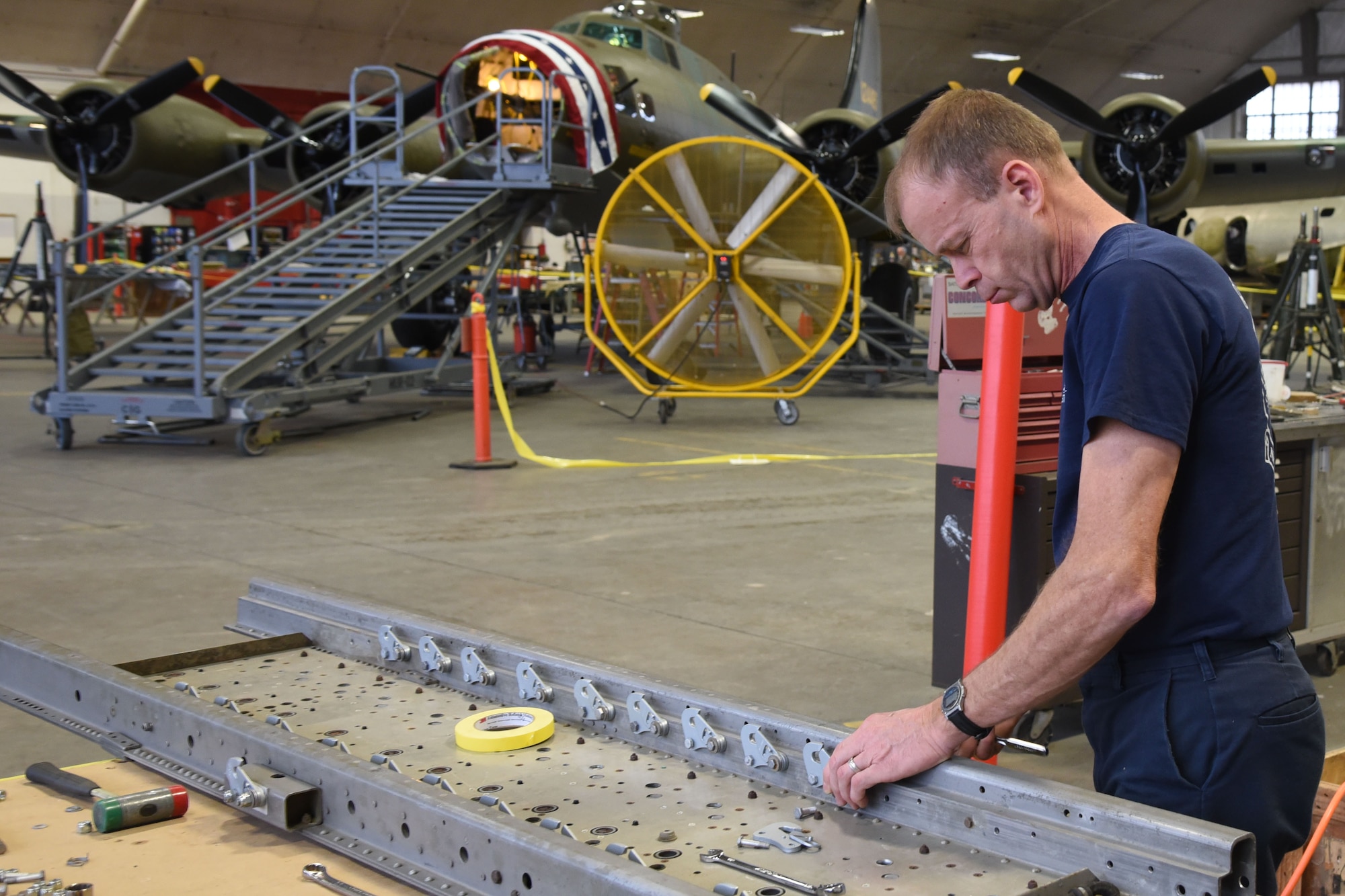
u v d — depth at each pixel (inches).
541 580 184.4
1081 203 56.1
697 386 394.6
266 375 374.3
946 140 55.9
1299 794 57.8
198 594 174.7
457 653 81.4
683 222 385.7
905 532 222.2
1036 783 52.5
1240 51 1784.0
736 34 1369.3
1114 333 52.0
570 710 73.4
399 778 58.3
